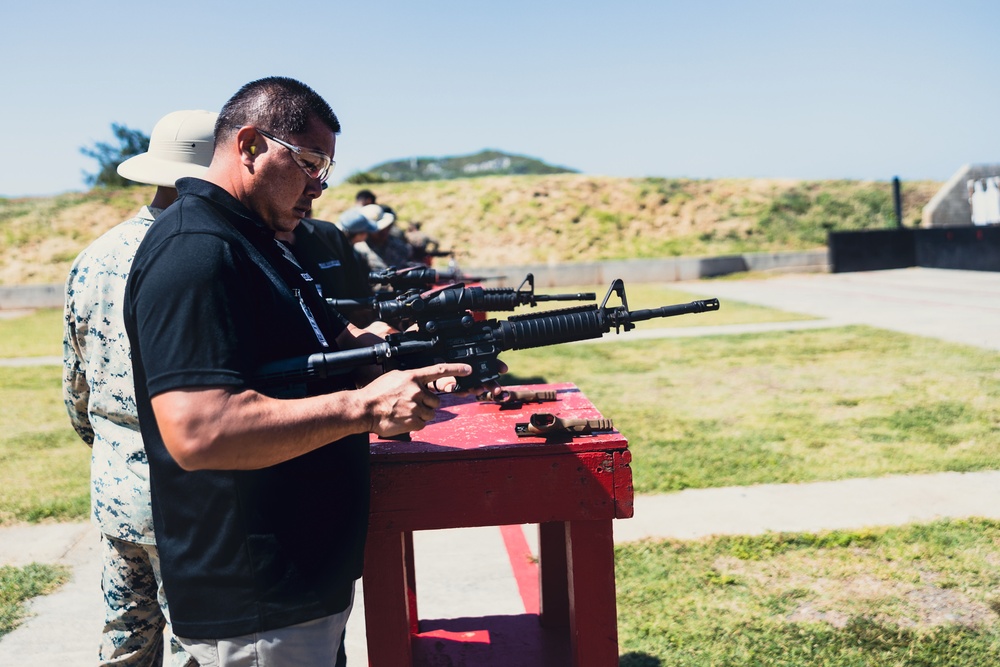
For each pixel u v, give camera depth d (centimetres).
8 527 479
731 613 336
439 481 217
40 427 731
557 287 2158
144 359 156
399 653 225
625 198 2617
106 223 2450
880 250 2188
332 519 175
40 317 1797
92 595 386
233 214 172
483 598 365
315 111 176
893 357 882
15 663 323
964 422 607
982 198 2403
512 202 2567
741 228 2491
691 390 771
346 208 2547
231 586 167
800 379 796
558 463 217
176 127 235
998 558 379
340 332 224
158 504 173
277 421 157
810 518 437
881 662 295
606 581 224
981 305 1280
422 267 453
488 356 197
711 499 472
